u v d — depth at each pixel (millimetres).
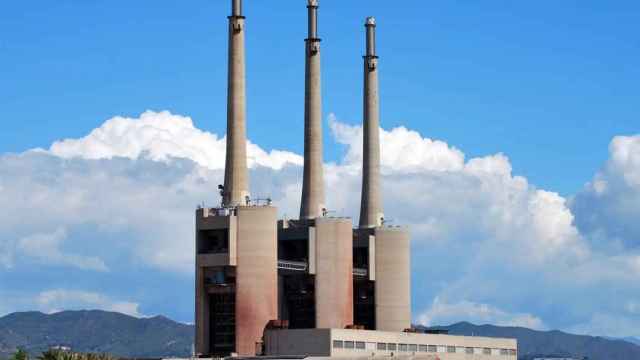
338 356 195750
